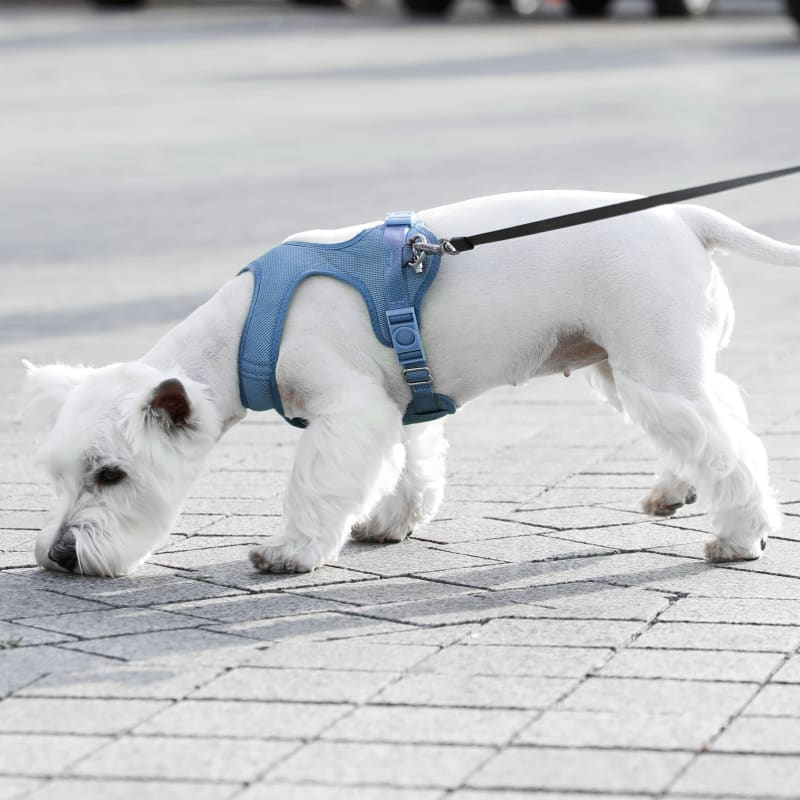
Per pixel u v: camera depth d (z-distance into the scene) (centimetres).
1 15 4406
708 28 3769
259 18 4247
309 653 541
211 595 620
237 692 504
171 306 1203
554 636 552
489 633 559
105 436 612
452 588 622
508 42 3512
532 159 1888
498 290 632
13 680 520
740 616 568
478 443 860
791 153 1842
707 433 620
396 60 3180
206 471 816
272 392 648
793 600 586
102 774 445
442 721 474
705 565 640
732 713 474
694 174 1705
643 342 623
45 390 636
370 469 632
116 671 527
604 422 898
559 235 633
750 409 891
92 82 2931
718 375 664
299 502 641
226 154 2077
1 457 849
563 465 809
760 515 633
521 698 491
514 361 648
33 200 1769
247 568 659
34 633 572
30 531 720
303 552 642
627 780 431
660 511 701
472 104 2497
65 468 620
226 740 465
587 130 2152
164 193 1778
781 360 1008
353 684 508
